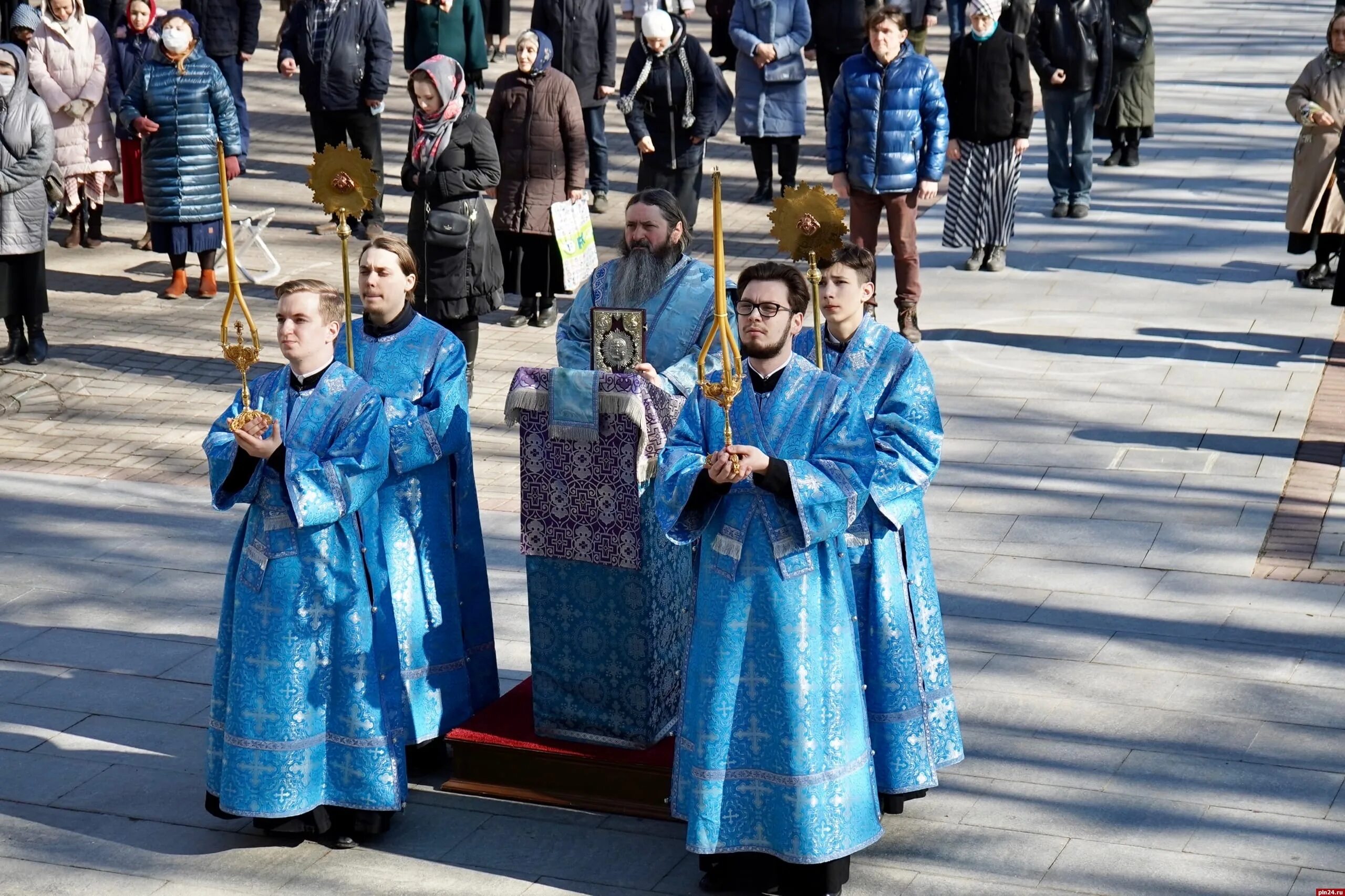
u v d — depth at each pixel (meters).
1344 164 10.18
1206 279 11.90
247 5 14.32
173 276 12.01
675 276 5.65
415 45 13.78
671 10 12.01
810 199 4.99
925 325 11.02
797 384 4.76
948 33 21.61
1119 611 6.79
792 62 13.56
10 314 10.31
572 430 5.15
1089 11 13.16
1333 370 9.88
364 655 5.10
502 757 5.50
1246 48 21.75
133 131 11.54
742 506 4.72
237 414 5.09
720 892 4.93
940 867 5.00
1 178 10.04
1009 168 12.04
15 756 5.84
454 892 4.95
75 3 12.97
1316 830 5.12
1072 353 10.32
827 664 4.72
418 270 9.61
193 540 7.91
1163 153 15.85
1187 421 9.06
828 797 4.71
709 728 4.76
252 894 4.95
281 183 14.90
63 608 7.13
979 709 5.99
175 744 5.95
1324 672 6.19
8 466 8.89
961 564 7.32
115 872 5.09
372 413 5.06
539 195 10.84
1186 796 5.35
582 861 5.11
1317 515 7.72
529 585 5.41
